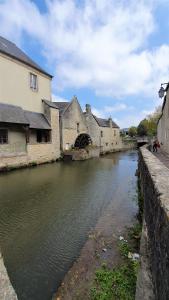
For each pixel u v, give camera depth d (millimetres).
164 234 2328
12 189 10680
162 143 22531
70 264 4773
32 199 9219
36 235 6105
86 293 3721
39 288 4090
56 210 7984
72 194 10055
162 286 2404
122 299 3459
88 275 4172
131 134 74625
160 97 14609
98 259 4688
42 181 12539
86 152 25547
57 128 22047
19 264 4824
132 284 3764
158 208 2824
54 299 3730
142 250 4266
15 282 4266
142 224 5656
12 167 15586
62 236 6023
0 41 17875
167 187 3279
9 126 15875
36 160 18375
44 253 5215
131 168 18438
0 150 14867
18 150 16562
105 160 24984
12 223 6867
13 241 5789
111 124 43062
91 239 5672
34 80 20031
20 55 19359
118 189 11070
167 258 2143
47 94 22016
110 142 42500
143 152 10477
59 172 15648
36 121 18906
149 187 4340
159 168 5039
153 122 65125
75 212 7801
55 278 4348
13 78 17359
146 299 3100
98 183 12391
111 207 8289
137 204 8516
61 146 24250
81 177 13992
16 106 17516
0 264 3141
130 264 4328
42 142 20391
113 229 6223
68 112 25938
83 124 29641
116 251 4969
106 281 3908
